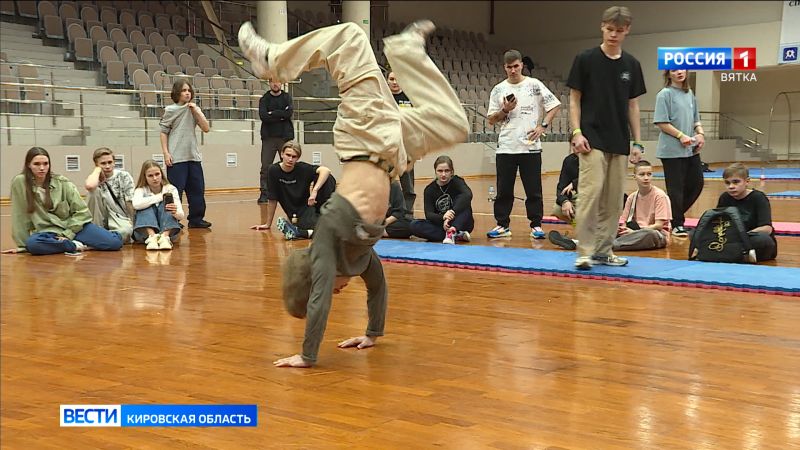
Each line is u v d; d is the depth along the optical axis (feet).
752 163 58.85
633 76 16.08
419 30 10.32
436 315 12.79
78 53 45.70
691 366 9.74
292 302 10.18
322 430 7.72
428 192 22.29
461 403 8.45
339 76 9.85
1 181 36.99
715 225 17.61
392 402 8.53
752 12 64.59
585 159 16.25
